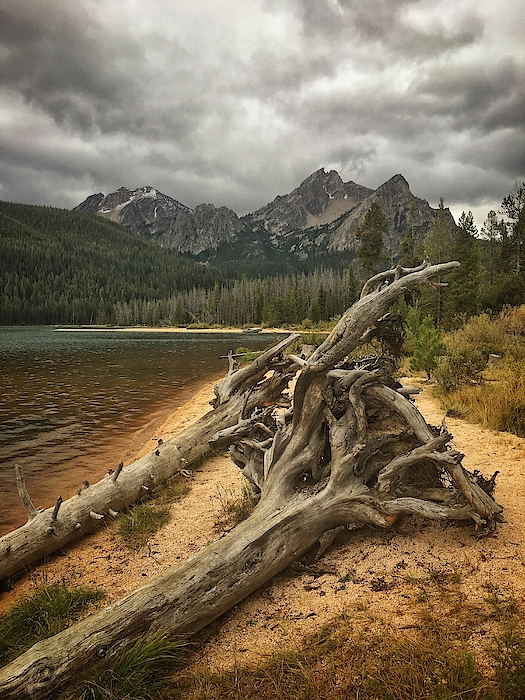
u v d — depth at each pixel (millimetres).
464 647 2758
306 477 4570
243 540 3695
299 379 4469
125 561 4629
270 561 3684
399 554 3969
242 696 2613
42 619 3666
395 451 4535
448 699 2359
